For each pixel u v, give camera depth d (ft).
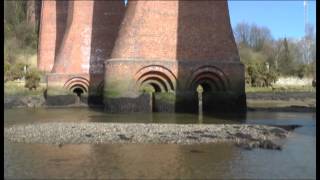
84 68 166.09
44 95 180.55
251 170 54.13
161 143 71.92
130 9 125.49
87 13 167.02
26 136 79.92
